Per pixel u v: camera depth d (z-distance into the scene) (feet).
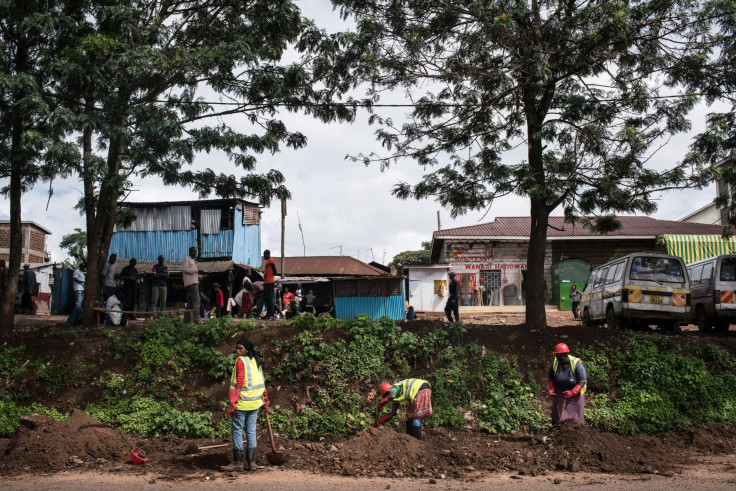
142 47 39.14
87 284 44.27
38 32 40.01
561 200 39.75
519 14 38.32
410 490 21.75
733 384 36.19
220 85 42.22
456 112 42.57
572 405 29.60
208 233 91.15
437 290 97.76
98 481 22.93
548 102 41.50
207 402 34.96
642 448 30.04
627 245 99.30
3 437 31.60
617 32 37.06
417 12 41.60
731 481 23.13
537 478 23.76
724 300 48.42
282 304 73.05
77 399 35.53
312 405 34.68
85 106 42.27
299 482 22.93
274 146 43.86
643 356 37.70
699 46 39.75
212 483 22.70
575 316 78.38
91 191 46.14
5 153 40.32
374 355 36.94
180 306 87.15
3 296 42.37
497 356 37.93
